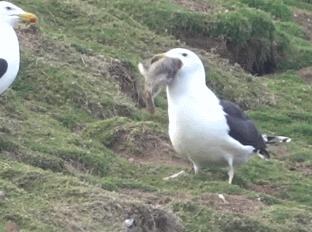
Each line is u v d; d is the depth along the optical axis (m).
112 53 21.80
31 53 19.08
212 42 25.89
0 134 15.13
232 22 26.06
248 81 23.55
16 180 13.14
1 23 15.36
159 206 13.29
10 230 11.73
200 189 14.87
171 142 15.94
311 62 27.59
